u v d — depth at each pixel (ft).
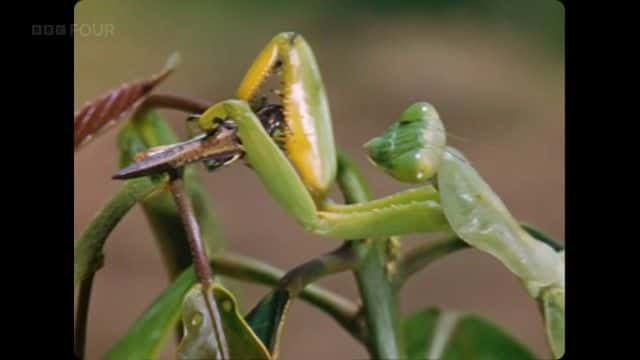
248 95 1.00
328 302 1.04
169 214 1.07
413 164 0.99
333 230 1.00
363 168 2.11
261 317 1.00
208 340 0.97
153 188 0.99
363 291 1.04
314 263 1.02
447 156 1.00
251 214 2.05
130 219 2.02
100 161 1.88
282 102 1.00
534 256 1.01
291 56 1.00
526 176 2.19
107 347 1.74
